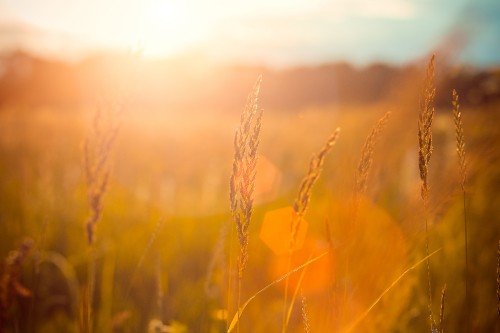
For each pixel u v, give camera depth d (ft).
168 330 7.11
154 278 10.07
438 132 16.48
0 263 6.14
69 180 14.26
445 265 9.02
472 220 10.26
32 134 20.88
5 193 13.01
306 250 7.91
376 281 6.35
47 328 9.32
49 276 10.62
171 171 19.15
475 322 7.45
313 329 5.62
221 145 28.17
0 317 6.14
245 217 3.76
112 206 14.33
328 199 7.20
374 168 7.53
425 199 4.17
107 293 9.53
